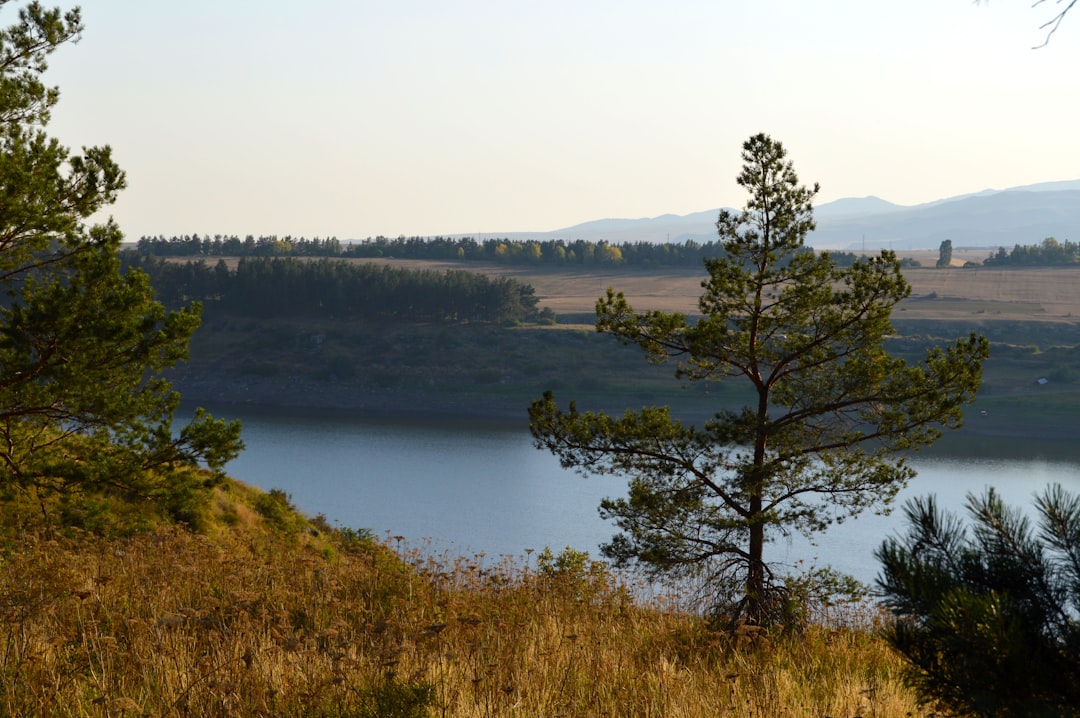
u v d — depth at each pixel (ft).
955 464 373.61
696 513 50.14
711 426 52.44
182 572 34.71
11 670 21.48
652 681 24.76
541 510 305.53
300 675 21.86
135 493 47.55
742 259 52.16
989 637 12.87
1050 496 14.29
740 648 33.24
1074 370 583.58
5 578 31.45
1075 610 13.50
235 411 553.64
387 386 616.80
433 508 306.14
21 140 44.04
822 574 46.24
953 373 48.75
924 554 14.75
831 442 51.83
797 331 52.08
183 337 46.83
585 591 41.22
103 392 45.37
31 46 45.83
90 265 44.93
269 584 36.27
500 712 21.08
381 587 37.14
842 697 24.68
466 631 28.91
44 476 45.37
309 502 310.45
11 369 43.88
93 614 26.45
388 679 19.89
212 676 21.36
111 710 19.90
